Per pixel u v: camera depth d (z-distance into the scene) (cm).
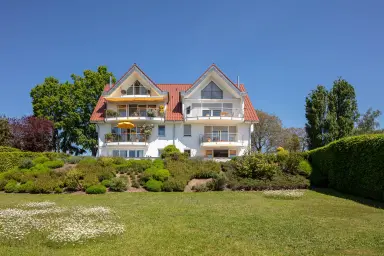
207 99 4219
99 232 1125
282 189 2583
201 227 1256
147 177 2695
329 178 2653
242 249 970
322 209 1691
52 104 5300
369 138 2086
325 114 4750
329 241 1052
